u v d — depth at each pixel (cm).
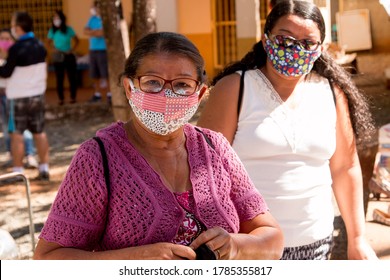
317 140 341
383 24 1343
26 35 880
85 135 1269
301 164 339
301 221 339
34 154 1038
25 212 793
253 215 270
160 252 236
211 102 346
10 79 882
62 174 963
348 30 1341
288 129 336
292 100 344
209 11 1794
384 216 504
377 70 1341
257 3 1487
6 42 940
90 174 244
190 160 260
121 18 800
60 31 1582
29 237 707
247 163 339
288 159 338
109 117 1445
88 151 246
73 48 1606
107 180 245
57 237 244
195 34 1812
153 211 244
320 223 345
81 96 1725
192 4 1792
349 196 371
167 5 1758
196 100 253
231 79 345
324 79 358
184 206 253
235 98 341
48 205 819
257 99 340
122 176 246
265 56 351
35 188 891
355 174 370
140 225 243
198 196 254
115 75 797
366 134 372
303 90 348
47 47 1906
